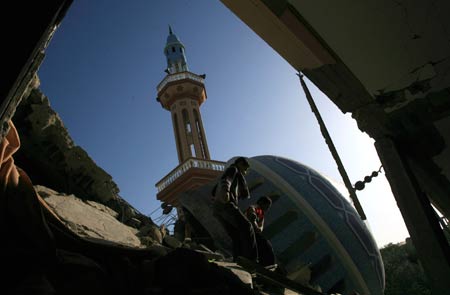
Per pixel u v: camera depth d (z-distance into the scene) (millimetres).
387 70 5746
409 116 6309
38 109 7094
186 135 33500
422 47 5484
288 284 4539
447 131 6426
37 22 1595
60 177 7824
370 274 19438
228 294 2830
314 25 5113
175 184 27453
